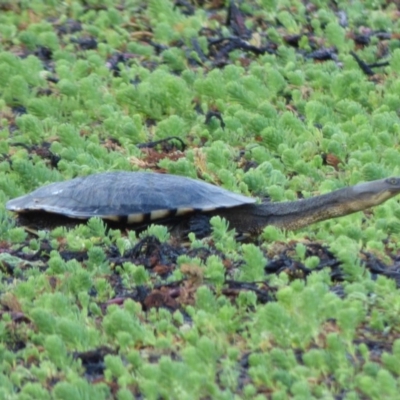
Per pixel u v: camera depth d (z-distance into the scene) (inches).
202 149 975.0
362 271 727.1
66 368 624.7
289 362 618.5
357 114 1059.3
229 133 1032.8
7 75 1143.0
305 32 1286.9
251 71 1157.7
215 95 1099.9
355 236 799.7
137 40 1270.9
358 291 692.7
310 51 1244.5
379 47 1242.6
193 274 709.3
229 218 815.7
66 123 1066.1
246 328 665.6
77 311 687.1
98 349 639.8
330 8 1360.7
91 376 626.5
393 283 709.3
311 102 1055.6
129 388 608.4
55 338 628.7
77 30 1299.2
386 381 590.9
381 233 806.5
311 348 639.1
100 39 1278.3
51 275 733.3
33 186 917.2
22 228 810.2
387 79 1165.7
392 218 833.5
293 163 954.1
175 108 1091.3
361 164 949.2
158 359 634.8
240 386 610.5
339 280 729.0
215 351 627.8
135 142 1034.7
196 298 684.7
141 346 650.8
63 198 813.2
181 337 657.0
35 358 643.5
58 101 1104.2
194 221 798.5
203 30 1270.9
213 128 1055.6
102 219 798.5
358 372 619.2
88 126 1074.7
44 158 989.8
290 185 922.1
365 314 677.3
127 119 1057.5
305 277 727.1
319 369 615.2
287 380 603.5
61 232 802.8
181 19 1294.3
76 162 962.1
